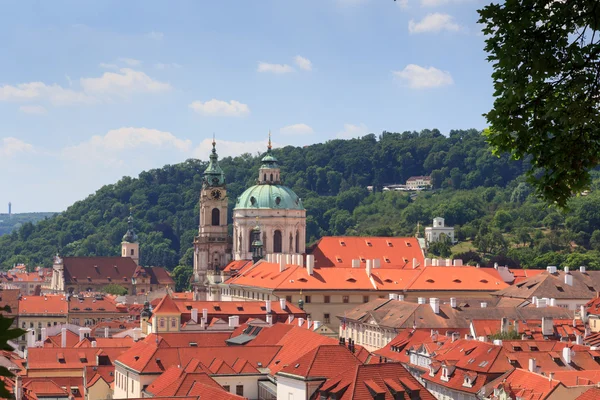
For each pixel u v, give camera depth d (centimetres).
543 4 5988
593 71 5991
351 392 18100
